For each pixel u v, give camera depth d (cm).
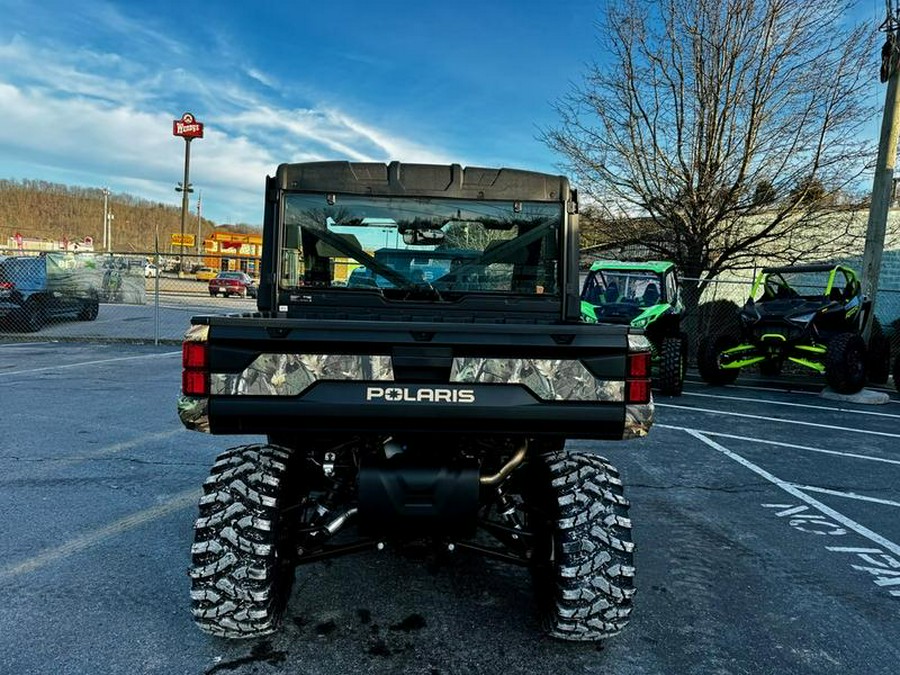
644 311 926
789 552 399
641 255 1504
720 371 1082
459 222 361
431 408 251
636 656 279
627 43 1372
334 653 276
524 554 297
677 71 1355
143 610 305
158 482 493
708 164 1355
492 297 361
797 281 1421
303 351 251
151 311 2038
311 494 329
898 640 298
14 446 584
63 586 326
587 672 266
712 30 1312
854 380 962
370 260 360
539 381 254
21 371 1021
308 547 298
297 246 359
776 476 562
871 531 438
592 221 1462
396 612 313
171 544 380
